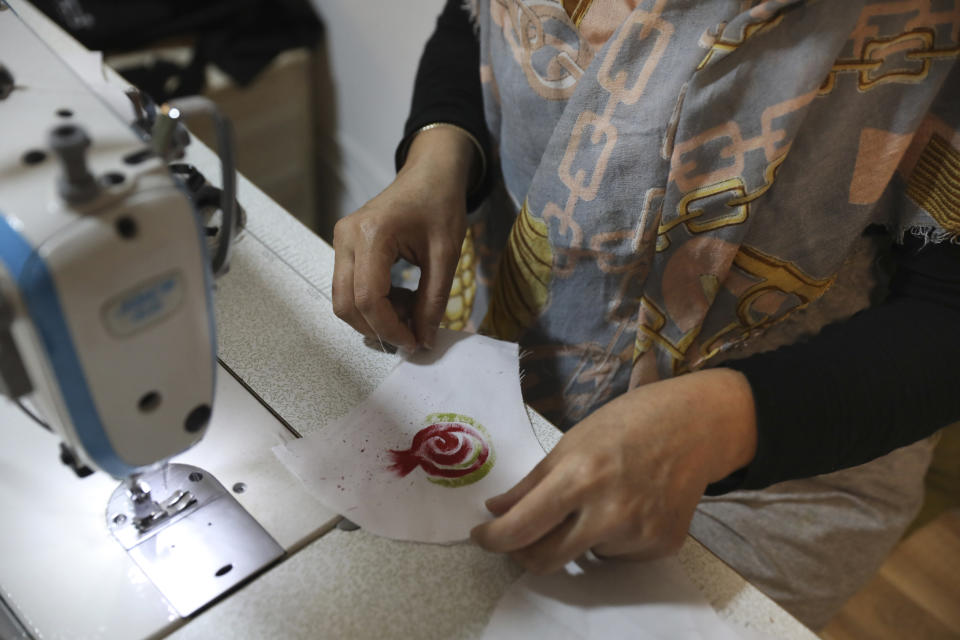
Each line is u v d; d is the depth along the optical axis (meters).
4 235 0.41
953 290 0.70
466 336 0.75
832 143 0.68
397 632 0.54
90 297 0.42
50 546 0.56
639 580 0.59
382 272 0.72
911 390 0.64
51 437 0.63
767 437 0.60
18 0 1.00
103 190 0.42
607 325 0.83
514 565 0.58
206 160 0.93
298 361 0.72
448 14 1.03
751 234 0.73
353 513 0.60
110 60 1.61
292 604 0.55
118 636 0.52
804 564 0.88
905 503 0.92
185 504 0.59
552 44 0.77
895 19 0.63
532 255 0.82
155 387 0.48
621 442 0.56
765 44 0.64
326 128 1.99
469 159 0.90
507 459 0.66
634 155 0.72
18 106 0.49
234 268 0.80
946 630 1.40
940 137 0.68
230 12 1.69
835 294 0.81
